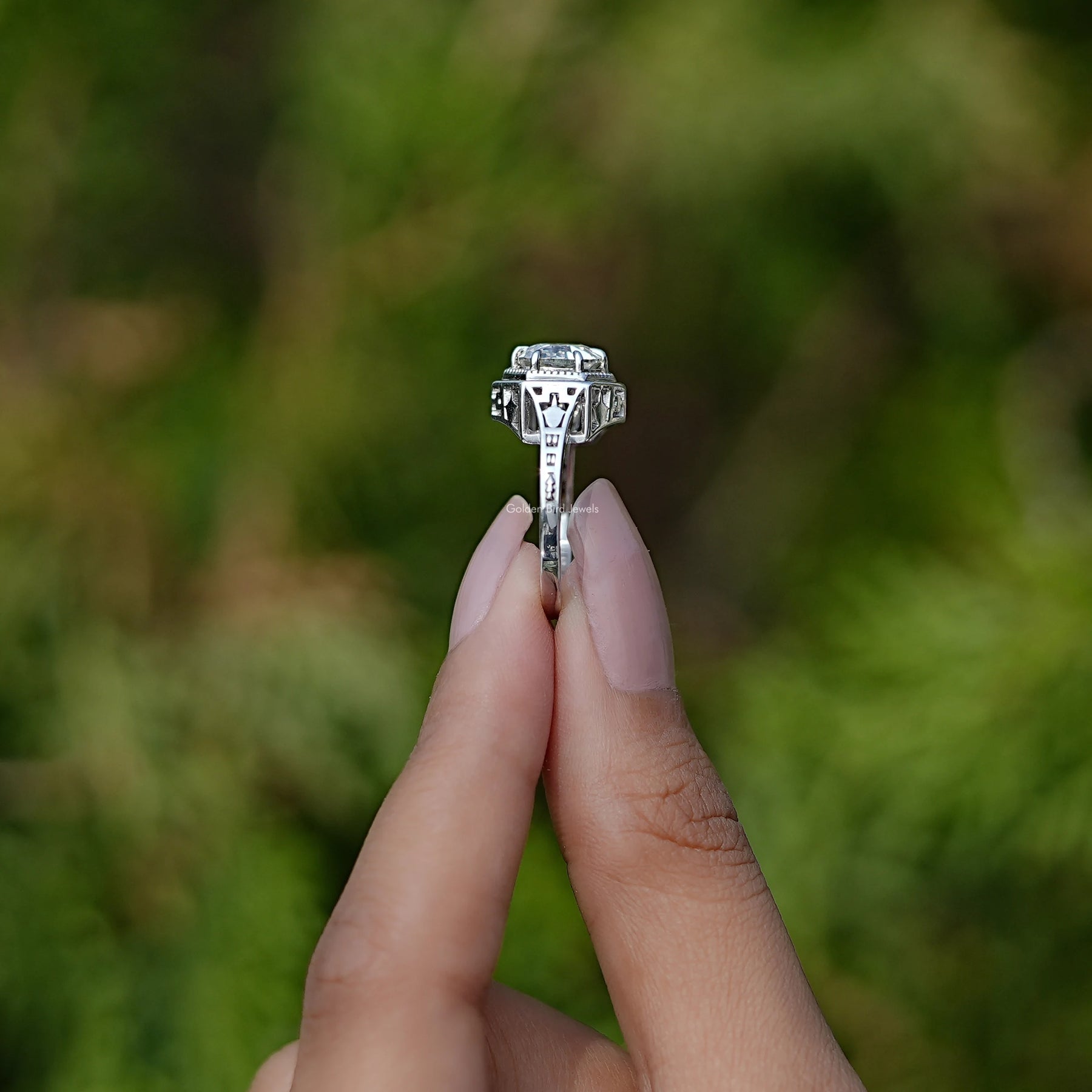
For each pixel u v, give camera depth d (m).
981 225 0.39
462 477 0.39
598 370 0.24
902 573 0.33
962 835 0.31
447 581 0.38
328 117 0.37
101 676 0.35
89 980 0.33
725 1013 0.23
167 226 0.40
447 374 0.38
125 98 0.39
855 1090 0.23
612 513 0.24
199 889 0.33
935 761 0.31
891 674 0.32
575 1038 0.23
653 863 0.23
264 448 0.36
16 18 0.36
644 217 0.39
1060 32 0.37
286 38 0.40
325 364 0.37
